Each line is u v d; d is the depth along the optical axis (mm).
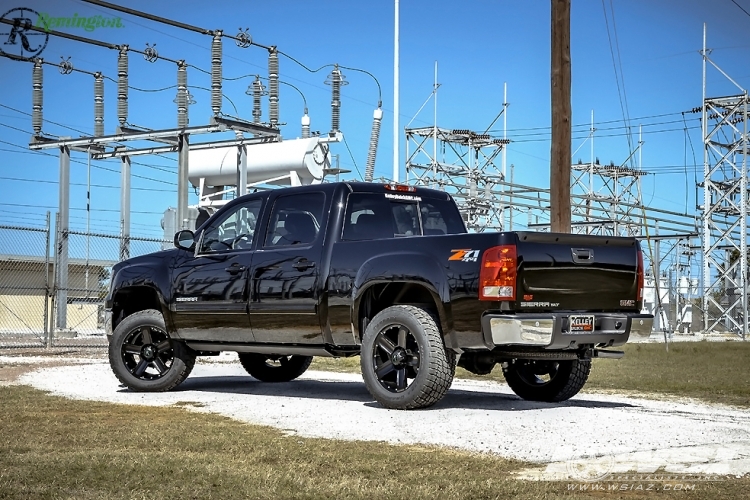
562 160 13320
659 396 10547
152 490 4844
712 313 45469
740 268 42594
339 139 26594
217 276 10055
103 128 24250
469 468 5668
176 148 24406
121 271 10867
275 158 27672
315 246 9312
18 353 17203
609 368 14898
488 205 39000
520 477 5449
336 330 9094
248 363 12039
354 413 8344
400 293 9148
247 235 10094
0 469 5262
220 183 29172
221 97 21156
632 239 8953
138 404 9141
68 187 24953
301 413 8375
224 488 4891
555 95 13406
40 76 24703
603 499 4879
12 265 33219
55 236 18844
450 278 8289
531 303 8164
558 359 8672
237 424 7617
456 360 8555
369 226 9445
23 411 8227
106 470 5270
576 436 6973
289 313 9398
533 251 8180
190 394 10234
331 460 5793
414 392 8445
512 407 8930
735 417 8555
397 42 32344
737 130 42219
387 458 5898
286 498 4707
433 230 10000
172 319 10398
